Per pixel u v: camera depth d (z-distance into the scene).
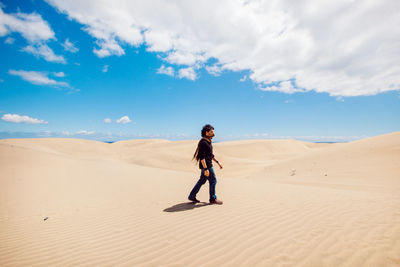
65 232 3.46
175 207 4.55
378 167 12.45
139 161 40.91
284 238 2.83
